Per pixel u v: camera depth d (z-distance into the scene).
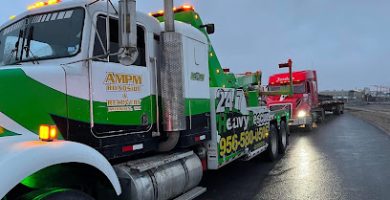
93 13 4.34
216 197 6.99
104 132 4.42
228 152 7.25
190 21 6.84
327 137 16.91
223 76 7.84
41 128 3.63
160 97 5.36
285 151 12.27
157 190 4.91
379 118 29.17
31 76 3.82
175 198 5.45
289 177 8.56
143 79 5.02
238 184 7.97
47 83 3.91
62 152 3.50
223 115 7.07
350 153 11.94
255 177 8.62
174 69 5.32
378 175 8.62
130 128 4.77
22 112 3.75
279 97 20.98
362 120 28.59
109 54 4.07
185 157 5.89
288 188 7.57
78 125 4.14
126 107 4.71
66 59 4.25
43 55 4.40
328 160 10.69
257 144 9.12
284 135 11.97
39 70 3.89
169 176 5.25
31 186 3.67
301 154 11.88
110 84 4.49
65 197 3.48
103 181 4.14
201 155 6.57
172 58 5.32
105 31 4.46
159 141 5.44
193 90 6.00
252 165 10.10
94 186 4.22
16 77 3.73
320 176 8.59
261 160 10.55
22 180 3.25
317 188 7.51
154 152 5.57
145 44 5.13
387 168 9.42
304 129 20.66
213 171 9.37
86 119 4.21
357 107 62.00
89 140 4.25
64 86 4.03
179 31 5.67
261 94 11.03
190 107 5.89
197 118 6.13
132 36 3.80
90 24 4.30
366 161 10.45
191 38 5.98
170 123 5.29
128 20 3.79
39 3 4.68
